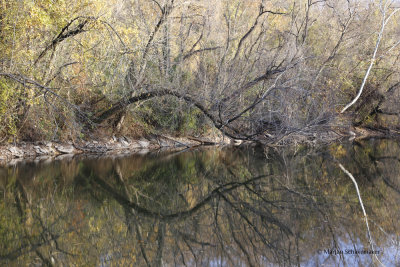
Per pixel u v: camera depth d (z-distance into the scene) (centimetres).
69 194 1043
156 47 1587
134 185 1191
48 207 929
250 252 747
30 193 1022
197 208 1005
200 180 1296
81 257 679
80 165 1358
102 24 1237
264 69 1777
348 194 1130
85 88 1451
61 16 1167
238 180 1304
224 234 832
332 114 1697
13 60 1160
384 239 793
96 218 880
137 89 1566
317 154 1795
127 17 1594
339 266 676
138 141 1789
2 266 623
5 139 1402
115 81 1523
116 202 1012
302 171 1437
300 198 1091
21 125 1389
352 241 790
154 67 1667
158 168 1411
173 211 977
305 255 728
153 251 733
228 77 1758
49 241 737
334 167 1516
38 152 1442
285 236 819
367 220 907
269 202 1057
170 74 1688
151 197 1087
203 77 1806
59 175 1213
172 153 1692
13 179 1128
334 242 788
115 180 1226
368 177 1358
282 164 1550
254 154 1728
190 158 1602
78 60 1302
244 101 1770
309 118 1712
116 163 1433
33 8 1069
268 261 709
